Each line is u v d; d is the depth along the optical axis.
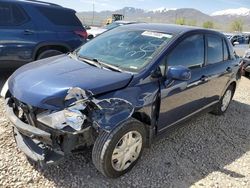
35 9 6.63
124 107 3.21
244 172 4.01
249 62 10.92
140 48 4.00
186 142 4.64
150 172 3.71
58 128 3.00
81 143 3.21
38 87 3.25
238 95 8.10
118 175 3.48
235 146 4.77
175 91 3.96
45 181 3.32
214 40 5.10
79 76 3.39
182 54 4.14
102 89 3.22
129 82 3.44
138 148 3.61
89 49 4.42
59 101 3.09
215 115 6.01
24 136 3.47
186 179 3.68
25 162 3.58
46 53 6.82
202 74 4.60
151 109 3.63
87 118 3.02
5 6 6.21
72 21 7.27
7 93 3.84
